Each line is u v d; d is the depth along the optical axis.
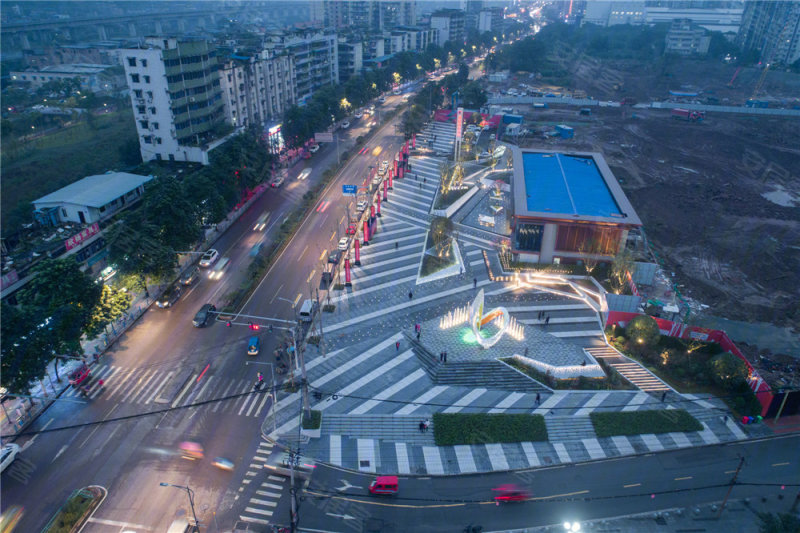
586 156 119.00
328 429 58.78
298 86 190.50
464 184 132.38
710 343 72.50
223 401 62.41
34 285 63.34
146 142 121.31
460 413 60.69
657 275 94.81
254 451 55.88
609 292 84.88
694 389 66.00
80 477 52.25
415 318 78.69
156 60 112.00
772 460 56.56
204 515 48.66
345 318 78.62
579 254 91.44
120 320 75.88
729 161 157.50
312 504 50.19
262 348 71.88
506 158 153.75
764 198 131.12
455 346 71.19
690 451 57.53
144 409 60.94
